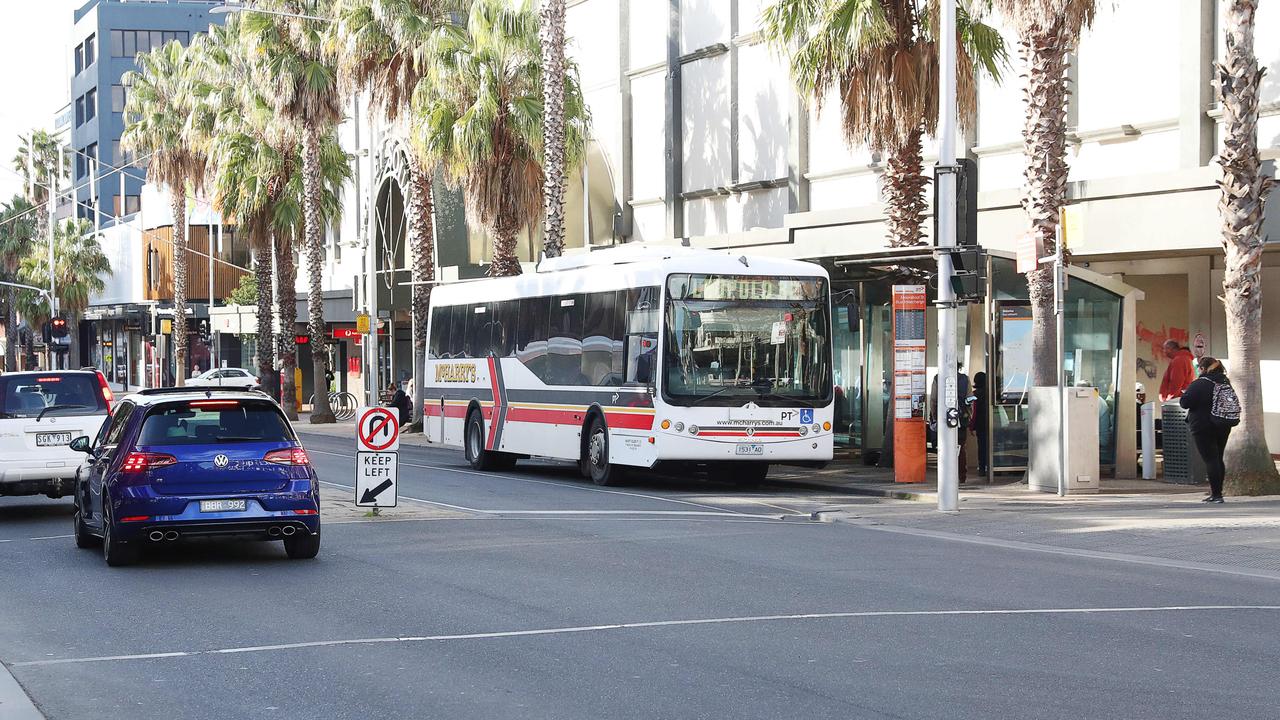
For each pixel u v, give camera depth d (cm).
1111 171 2498
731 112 3444
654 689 786
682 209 3666
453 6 3756
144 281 8056
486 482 2377
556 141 3064
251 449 1327
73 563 1367
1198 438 1816
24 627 1014
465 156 3316
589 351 2334
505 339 2658
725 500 2050
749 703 750
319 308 4609
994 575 1248
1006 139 2695
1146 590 1156
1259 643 915
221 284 7712
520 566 1311
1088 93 2530
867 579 1221
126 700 778
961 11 2309
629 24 3866
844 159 3091
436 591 1162
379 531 1605
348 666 861
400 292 4100
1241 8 1853
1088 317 2225
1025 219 2497
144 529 1288
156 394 1379
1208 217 2172
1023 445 2228
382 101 3812
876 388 2603
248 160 4797
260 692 793
